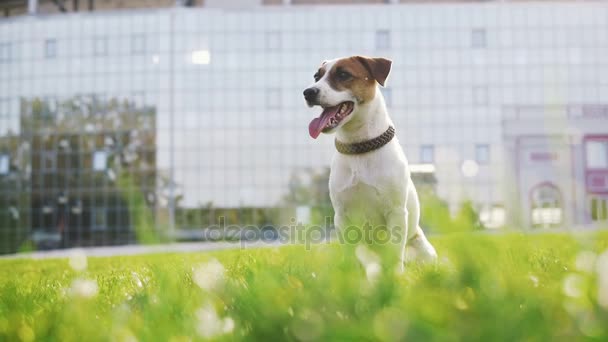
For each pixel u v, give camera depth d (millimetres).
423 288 1673
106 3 43031
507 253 2094
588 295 1393
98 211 35219
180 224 34406
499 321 1233
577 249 1690
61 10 42531
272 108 35281
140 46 36094
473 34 35656
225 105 35312
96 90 36188
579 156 33875
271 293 1682
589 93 35156
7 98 37000
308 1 40875
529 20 35750
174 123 35312
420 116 35188
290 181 34656
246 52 35656
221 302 1901
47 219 35625
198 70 35625
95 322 1787
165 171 35094
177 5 39719
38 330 1816
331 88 4648
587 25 35656
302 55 35688
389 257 2084
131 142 35500
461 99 35281
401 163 4676
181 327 1667
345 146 4688
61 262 9273
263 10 35938
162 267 3043
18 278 5480
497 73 35406
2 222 35938
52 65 36719
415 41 35719
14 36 37219
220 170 34781
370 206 4676
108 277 4203
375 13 35875
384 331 1183
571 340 1209
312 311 1511
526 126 34781
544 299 1460
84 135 36000
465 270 1546
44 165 36125
